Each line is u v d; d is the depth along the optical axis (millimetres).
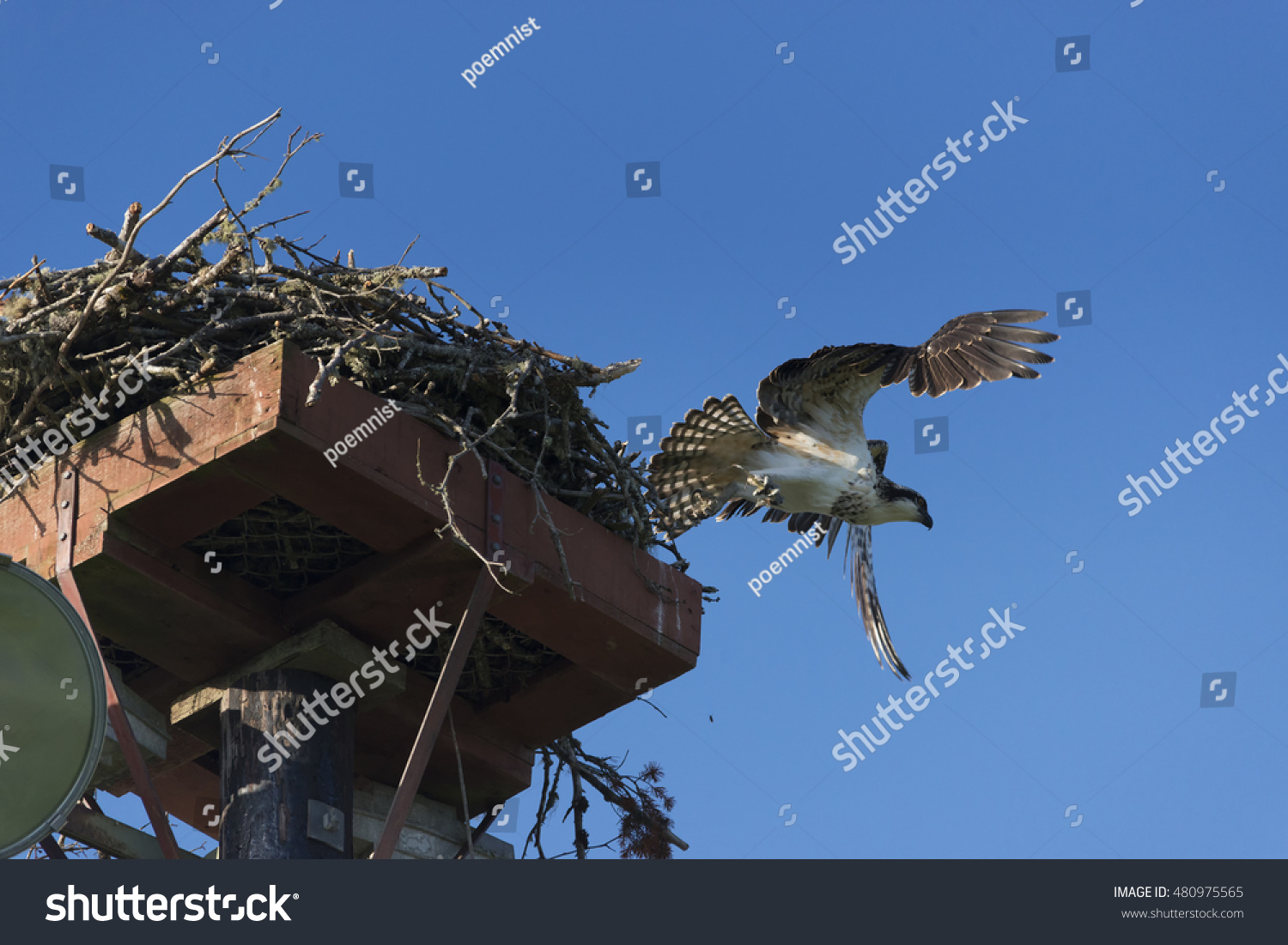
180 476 14055
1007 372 13055
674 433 15172
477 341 15812
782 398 15195
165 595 15102
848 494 15398
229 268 14391
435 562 15016
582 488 16469
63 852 15898
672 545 17047
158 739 16156
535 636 16219
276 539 15625
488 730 17781
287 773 15469
